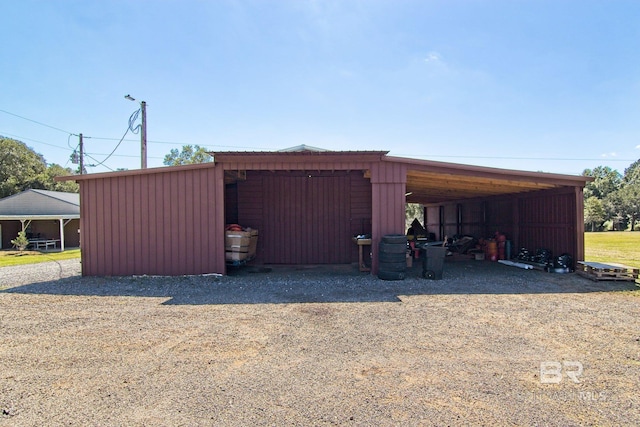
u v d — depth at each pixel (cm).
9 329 454
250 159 833
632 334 419
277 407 258
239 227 921
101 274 856
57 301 609
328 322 472
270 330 440
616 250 1636
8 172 3209
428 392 279
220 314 516
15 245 1994
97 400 270
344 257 1088
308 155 822
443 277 820
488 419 240
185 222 843
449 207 1736
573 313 512
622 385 290
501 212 1255
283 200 1091
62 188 3569
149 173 848
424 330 436
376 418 242
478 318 488
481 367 326
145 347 386
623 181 6544
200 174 843
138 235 850
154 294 657
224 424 236
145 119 1603
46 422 240
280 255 1086
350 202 1092
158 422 239
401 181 824
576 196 877
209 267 841
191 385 294
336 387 289
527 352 363
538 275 846
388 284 735
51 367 334
